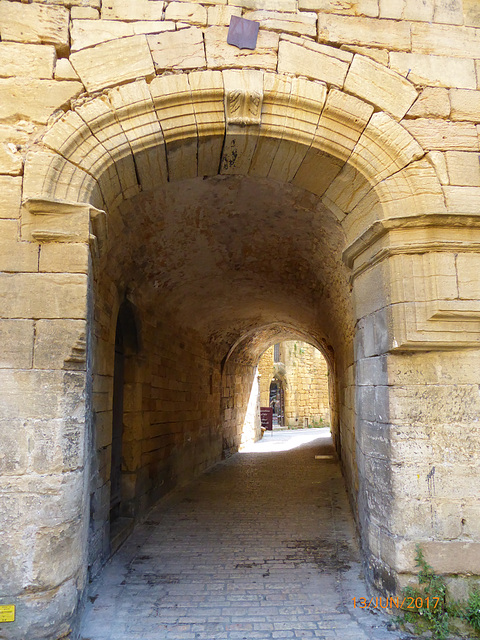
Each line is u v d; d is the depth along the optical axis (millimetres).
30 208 3221
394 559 3303
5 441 3033
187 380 8438
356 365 4434
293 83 3586
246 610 3586
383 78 3684
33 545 2949
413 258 3498
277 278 7137
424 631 3107
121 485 5617
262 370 22875
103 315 4473
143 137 3490
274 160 3914
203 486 7875
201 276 6809
